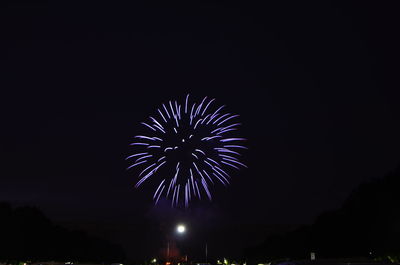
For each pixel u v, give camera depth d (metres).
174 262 148.75
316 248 98.56
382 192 83.19
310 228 110.44
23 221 106.69
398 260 57.88
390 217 80.44
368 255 80.69
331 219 95.06
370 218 83.31
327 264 46.41
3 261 94.75
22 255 102.69
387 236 79.44
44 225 113.81
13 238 101.81
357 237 85.00
